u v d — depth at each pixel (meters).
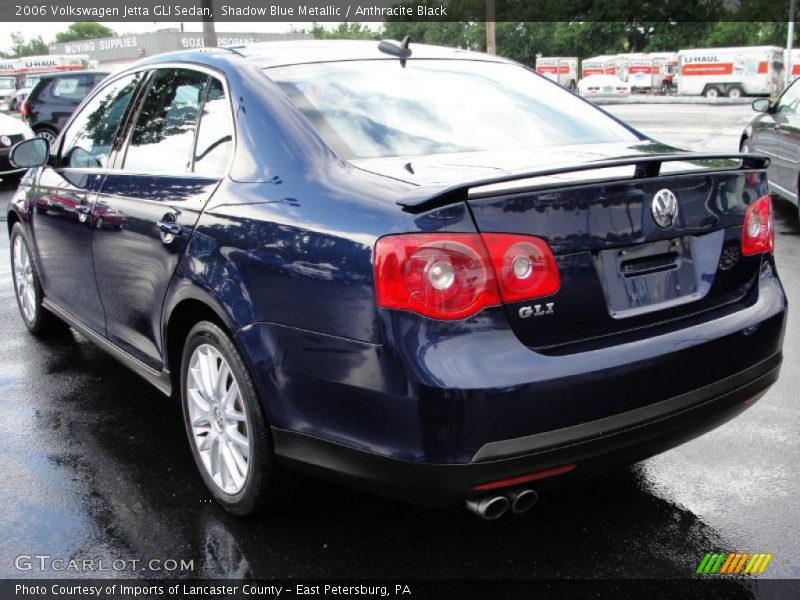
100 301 3.71
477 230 2.12
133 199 3.26
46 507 2.97
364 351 2.20
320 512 2.89
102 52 53.25
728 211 2.62
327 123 2.73
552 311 2.21
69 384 4.25
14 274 5.13
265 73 2.96
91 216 3.60
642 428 2.30
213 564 2.60
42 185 4.29
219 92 3.05
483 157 2.65
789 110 8.50
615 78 46.00
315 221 2.38
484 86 3.24
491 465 2.11
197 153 3.06
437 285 2.10
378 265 2.15
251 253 2.54
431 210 2.13
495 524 2.81
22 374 4.40
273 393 2.48
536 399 2.12
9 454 3.42
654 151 2.84
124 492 3.08
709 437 3.48
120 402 3.99
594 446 2.22
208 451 2.94
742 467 3.20
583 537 2.72
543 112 3.19
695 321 2.48
